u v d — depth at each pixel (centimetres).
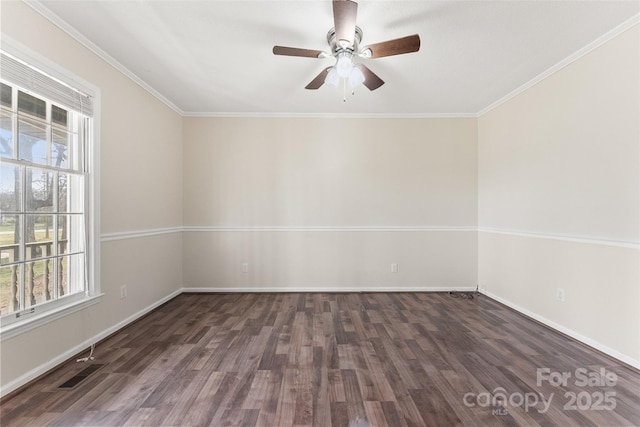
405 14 203
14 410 163
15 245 187
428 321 299
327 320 302
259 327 283
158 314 321
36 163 199
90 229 241
